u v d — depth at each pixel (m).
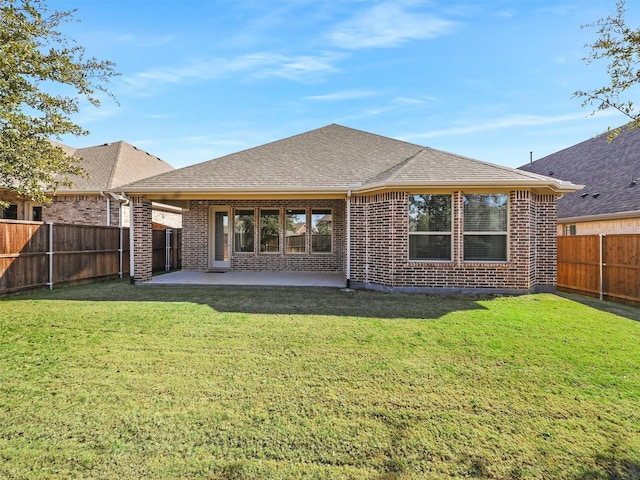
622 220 12.24
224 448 2.95
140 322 6.64
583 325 6.54
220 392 3.91
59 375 4.32
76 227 11.36
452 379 4.25
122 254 13.44
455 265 9.74
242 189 10.70
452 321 6.78
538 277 10.41
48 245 10.41
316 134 15.04
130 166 17.58
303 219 14.73
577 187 9.77
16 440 3.02
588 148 17.48
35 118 7.59
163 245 15.54
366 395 3.86
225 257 15.11
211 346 5.36
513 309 7.84
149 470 2.68
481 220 9.72
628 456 2.88
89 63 8.34
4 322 6.63
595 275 9.62
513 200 9.54
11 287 9.35
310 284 11.22
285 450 2.94
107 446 2.95
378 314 7.33
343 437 3.12
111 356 4.95
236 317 7.04
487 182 9.28
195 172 12.05
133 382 4.14
